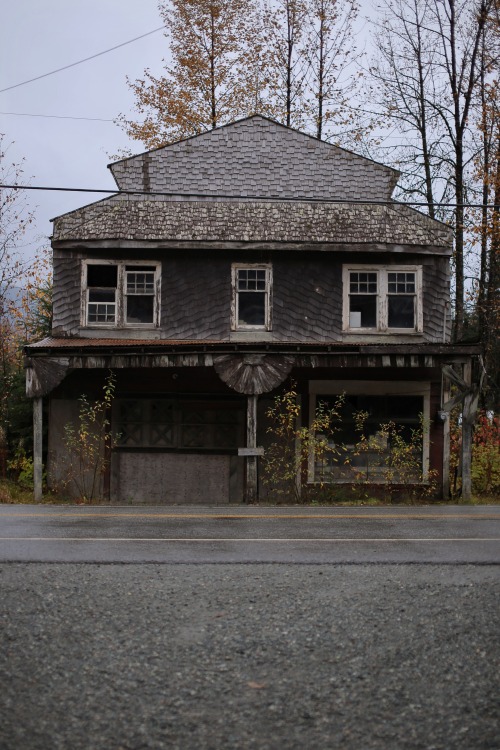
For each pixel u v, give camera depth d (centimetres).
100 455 2320
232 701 501
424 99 3117
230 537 1134
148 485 2339
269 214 2447
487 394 3141
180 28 3366
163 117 3381
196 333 2398
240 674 547
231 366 2077
